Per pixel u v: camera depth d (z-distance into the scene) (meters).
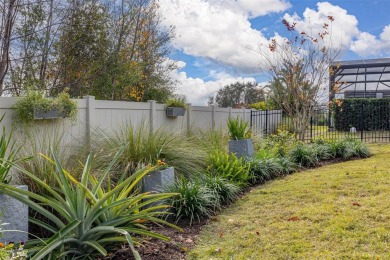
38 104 4.29
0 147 3.11
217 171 5.86
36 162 3.73
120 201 2.99
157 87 12.80
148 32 12.88
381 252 3.04
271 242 3.41
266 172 6.56
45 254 2.50
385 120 14.80
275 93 11.64
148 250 3.26
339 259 2.95
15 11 7.91
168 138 5.71
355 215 3.99
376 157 8.34
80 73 10.02
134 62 11.38
